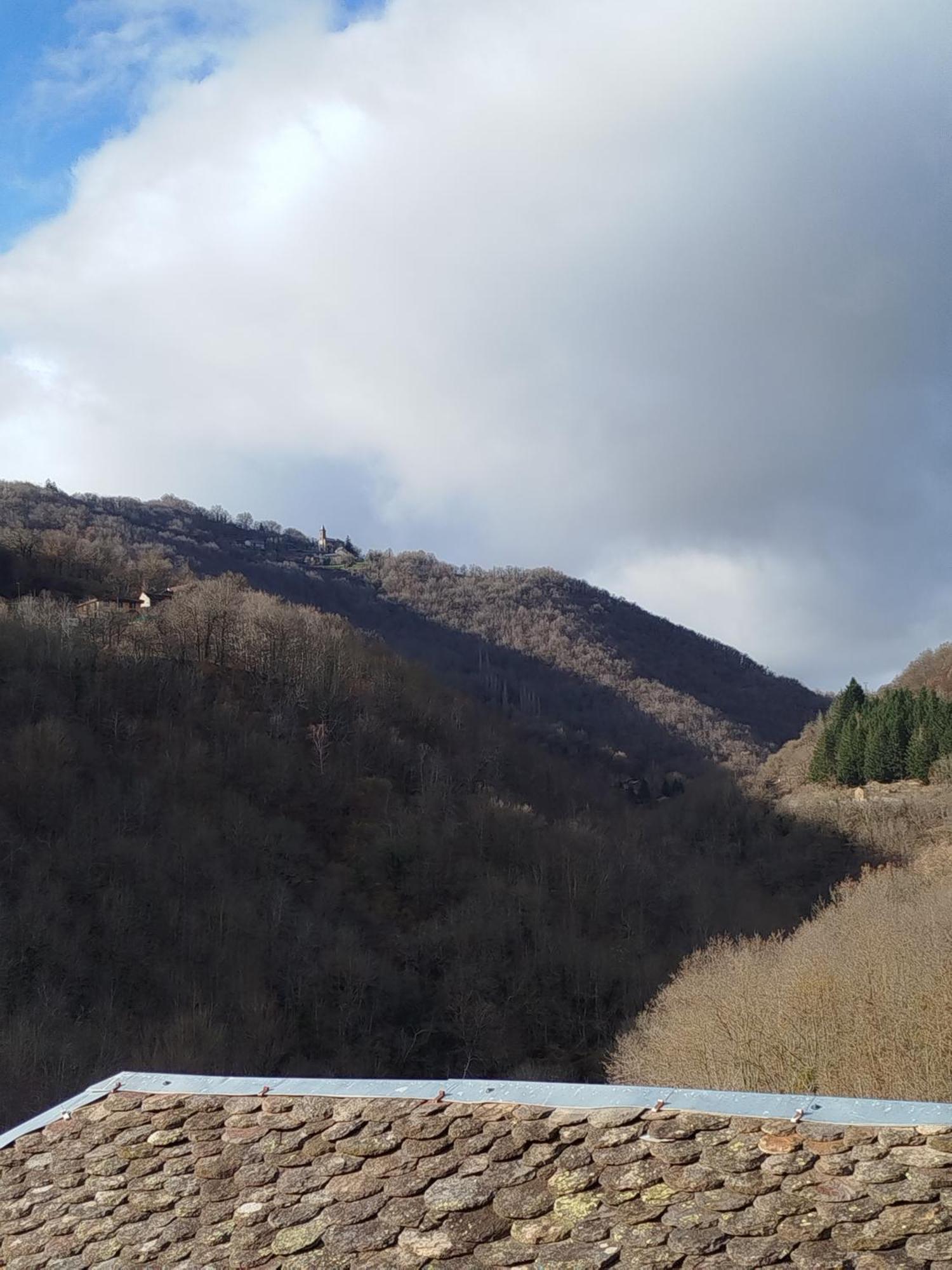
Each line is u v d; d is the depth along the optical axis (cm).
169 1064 5359
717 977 5050
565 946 7519
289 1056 6344
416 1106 879
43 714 9244
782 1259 626
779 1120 754
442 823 9888
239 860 8444
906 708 10962
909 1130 715
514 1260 675
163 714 10412
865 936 4372
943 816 9169
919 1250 610
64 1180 888
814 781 11444
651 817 11788
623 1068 5028
